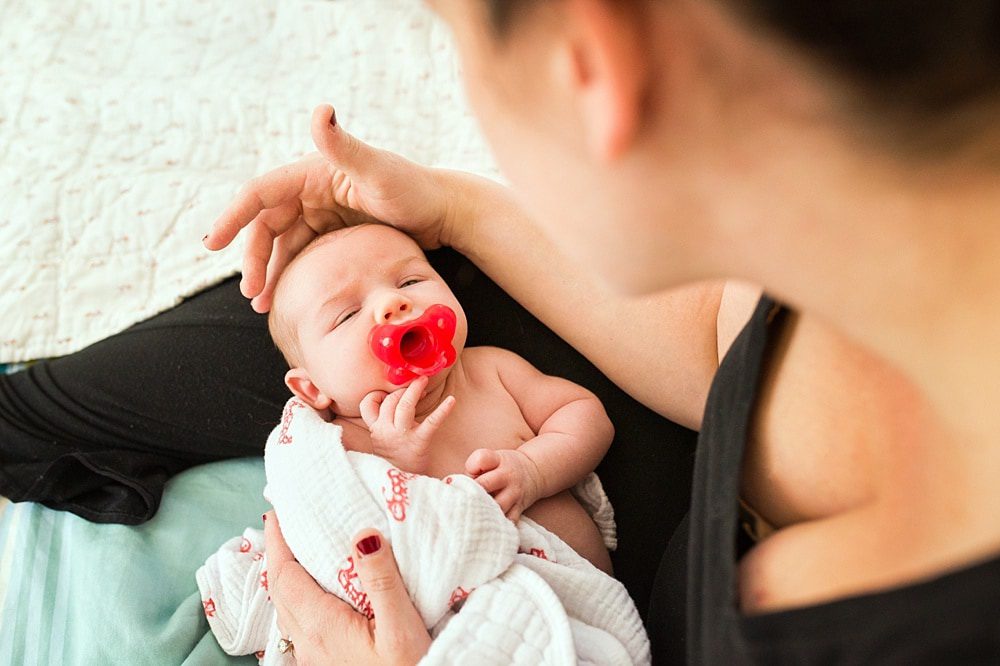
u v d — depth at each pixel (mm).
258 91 1604
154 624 1085
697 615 561
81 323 1397
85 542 1146
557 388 1118
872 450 512
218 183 1490
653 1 321
